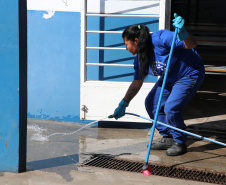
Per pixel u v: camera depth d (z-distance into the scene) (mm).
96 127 5051
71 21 4945
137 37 3627
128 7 4820
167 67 3461
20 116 3424
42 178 3420
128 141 4527
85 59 4844
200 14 10734
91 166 3734
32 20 5043
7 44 3301
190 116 5461
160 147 4242
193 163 3869
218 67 7480
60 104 5172
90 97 4906
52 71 5109
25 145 3564
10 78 3346
